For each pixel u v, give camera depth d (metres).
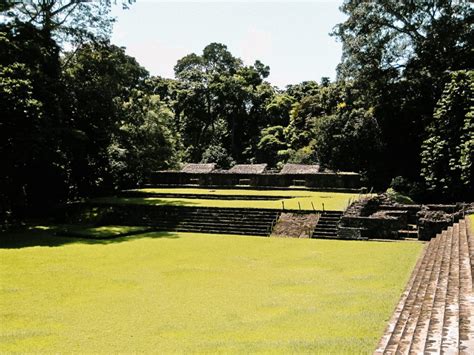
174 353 7.31
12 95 20.03
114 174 35.22
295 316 9.08
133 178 37.50
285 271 13.52
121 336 8.29
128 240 20.27
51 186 28.88
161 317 9.38
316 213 22.34
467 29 31.84
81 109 27.92
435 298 8.20
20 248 18.33
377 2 33.09
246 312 9.55
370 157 36.22
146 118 37.28
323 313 9.20
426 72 33.72
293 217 22.50
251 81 64.44
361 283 11.70
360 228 19.88
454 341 5.89
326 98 43.16
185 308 9.96
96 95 28.20
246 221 23.02
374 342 7.36
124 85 31.81
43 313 9.80
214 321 9.01
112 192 34.47
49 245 19.06
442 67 33.09
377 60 34.62
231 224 23.00
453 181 27.61
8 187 25.92
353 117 36.50
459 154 27.06
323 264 14.40
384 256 15.38
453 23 31.55
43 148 22.31
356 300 10.06
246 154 59.72
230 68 64.56
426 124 32.91
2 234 22.48
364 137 35.75
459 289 8.46
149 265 14.75
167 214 25.23
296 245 18.33
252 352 7.12
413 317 7.46
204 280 12.57
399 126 34.91
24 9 25.97
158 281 12.55
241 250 17.34
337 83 40.66
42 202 28.91
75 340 8.13
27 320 9.34
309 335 7.90
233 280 12.51
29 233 22.73
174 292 11.35
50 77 24.89
